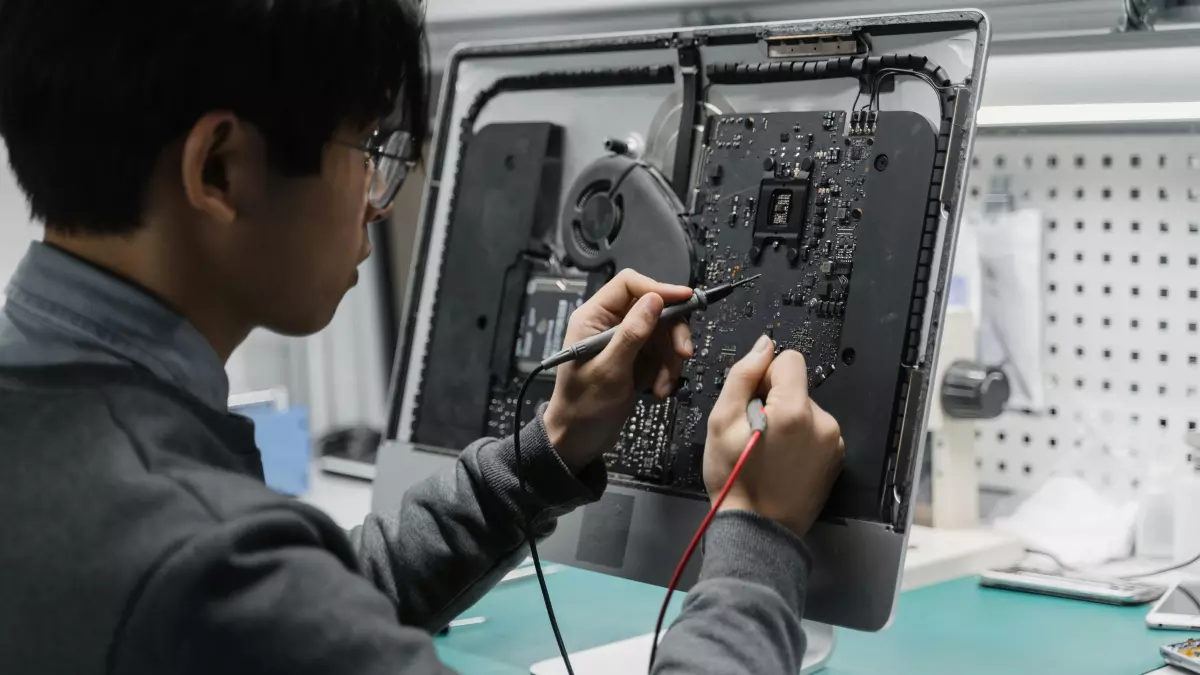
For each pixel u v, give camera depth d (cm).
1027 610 107
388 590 88
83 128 55
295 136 57
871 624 79
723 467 76
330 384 181
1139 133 124
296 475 157
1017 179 133
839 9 111
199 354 59
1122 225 127
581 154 105
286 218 59
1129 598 107
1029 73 111
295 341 182
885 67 86
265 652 49
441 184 115
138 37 53
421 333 113
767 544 71
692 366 91
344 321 178
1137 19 110
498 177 109
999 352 134
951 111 82
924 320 81
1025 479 136
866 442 81
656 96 100
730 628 65
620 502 93
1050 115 111
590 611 108
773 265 88
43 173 56
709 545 72
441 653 96
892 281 82
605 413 84
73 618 49
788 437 74
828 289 85
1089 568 119
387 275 175
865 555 79
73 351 55
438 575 87
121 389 54
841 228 85
